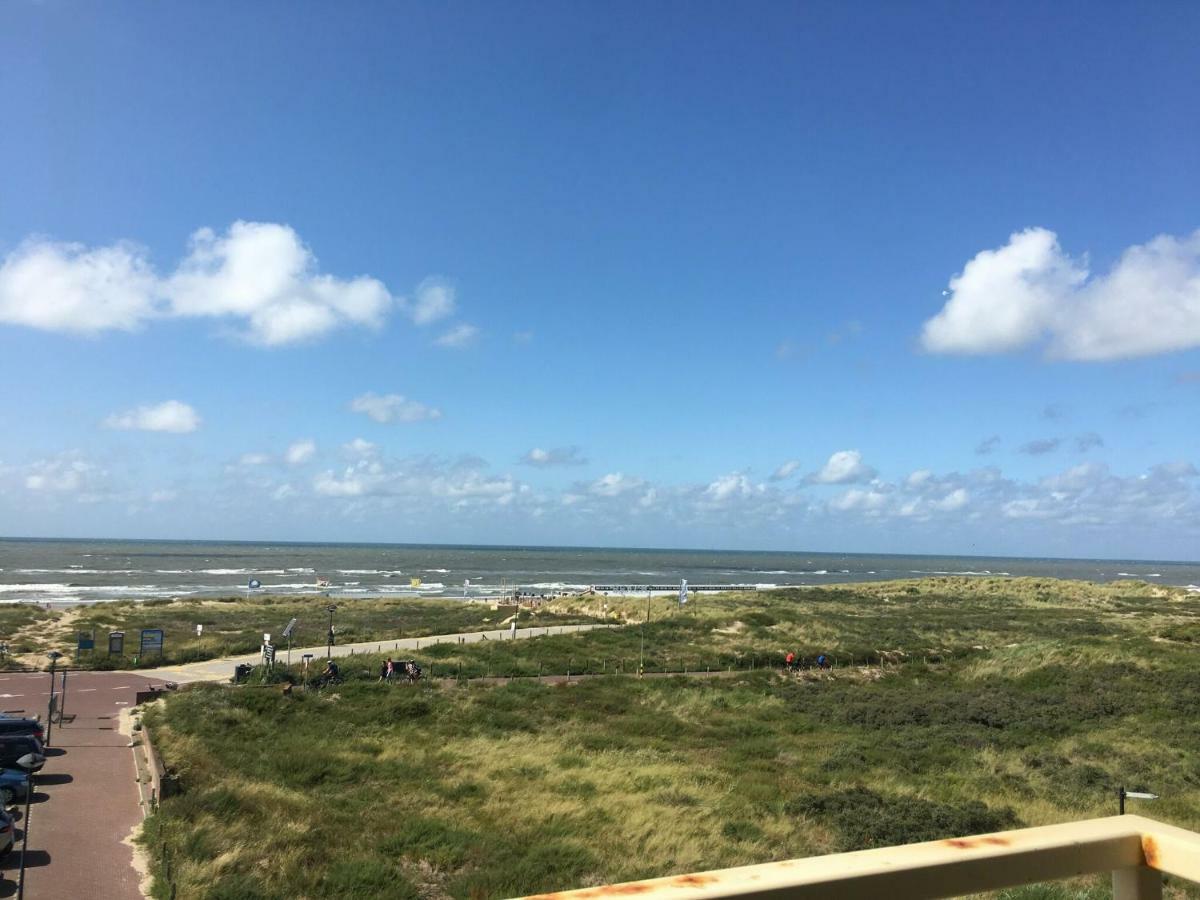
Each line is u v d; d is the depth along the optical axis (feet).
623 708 124.36
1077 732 107.34
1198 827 62.95
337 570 586.86
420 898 49.73
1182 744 95.76
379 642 187.52
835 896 6.48
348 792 75.41
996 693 132.05
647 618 234.99
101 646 176.65
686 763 90.02
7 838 54.60
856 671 160.86
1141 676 134.10
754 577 649.61
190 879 49.75
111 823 62.95
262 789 71.56
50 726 91.09
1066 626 232.53
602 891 6.35
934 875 6.81
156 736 92.38
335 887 49.67
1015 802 72.28
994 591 368.89
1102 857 7.54
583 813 67.97
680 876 6.57
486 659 158.71
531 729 107.96
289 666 144.97
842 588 380.37
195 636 193.77
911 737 104.99
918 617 257.96
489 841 59.57
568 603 292.61
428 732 104.63
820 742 103.91
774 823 65.21
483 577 551.59
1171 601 336.90
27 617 218.79
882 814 65.31
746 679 150.20
